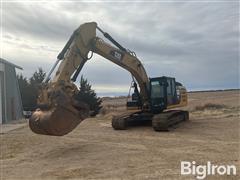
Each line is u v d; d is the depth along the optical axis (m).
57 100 12.73
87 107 13.55
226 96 78.31
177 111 23.16
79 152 14.40
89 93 43.12
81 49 16.36
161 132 19.92
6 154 15.10
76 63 15.86
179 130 20.59
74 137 18.95
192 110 37.75
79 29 16.28
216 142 15.74
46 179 10.50
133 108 22.88
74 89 14.16
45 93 13.16
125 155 13.12
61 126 12.76
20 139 18.86
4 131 24.27
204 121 24.66
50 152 14.85
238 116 27.23
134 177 9.98
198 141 16.17
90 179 10.12
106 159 12.65
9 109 36.19
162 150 13.94
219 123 23.23
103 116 35.72
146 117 22.30
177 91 23.42
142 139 17.34
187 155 12.70
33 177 10.85
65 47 15.66
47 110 12.91
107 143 16.28
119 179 9.90
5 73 35.47
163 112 22.64
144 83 21.94
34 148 16.05
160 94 22.08
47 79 14.19
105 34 18.70
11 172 11.70
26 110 48.94
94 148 15.04
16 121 35.66
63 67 15.09
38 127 12.80
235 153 12.87
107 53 18.88
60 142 17.28
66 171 11.26
